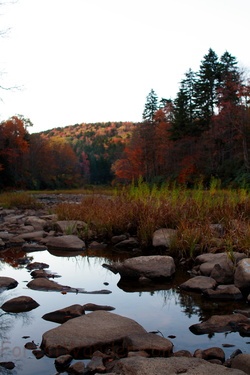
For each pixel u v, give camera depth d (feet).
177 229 22.29
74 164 316.81
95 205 32.73
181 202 26.76
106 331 9.90
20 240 24.63
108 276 16.81
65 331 9.80
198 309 12.39
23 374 8.16
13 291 14.30
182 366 7.79
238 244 18.44
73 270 17.87
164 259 16.72
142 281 15.74
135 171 181.27
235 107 113.09
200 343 9.77
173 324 11.09
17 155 183.52
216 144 127.85
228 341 9.88
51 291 14.34
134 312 12.12
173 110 171.42
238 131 113.29
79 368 8.20
